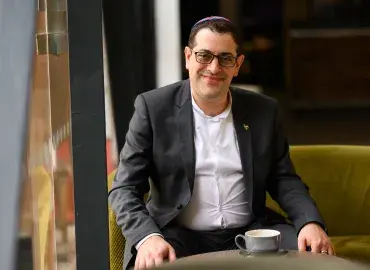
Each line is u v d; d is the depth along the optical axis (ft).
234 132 10.23
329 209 12.46
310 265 3.35
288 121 32.37
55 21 4.92
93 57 5.09
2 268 2.65
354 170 12.51
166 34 16.74
